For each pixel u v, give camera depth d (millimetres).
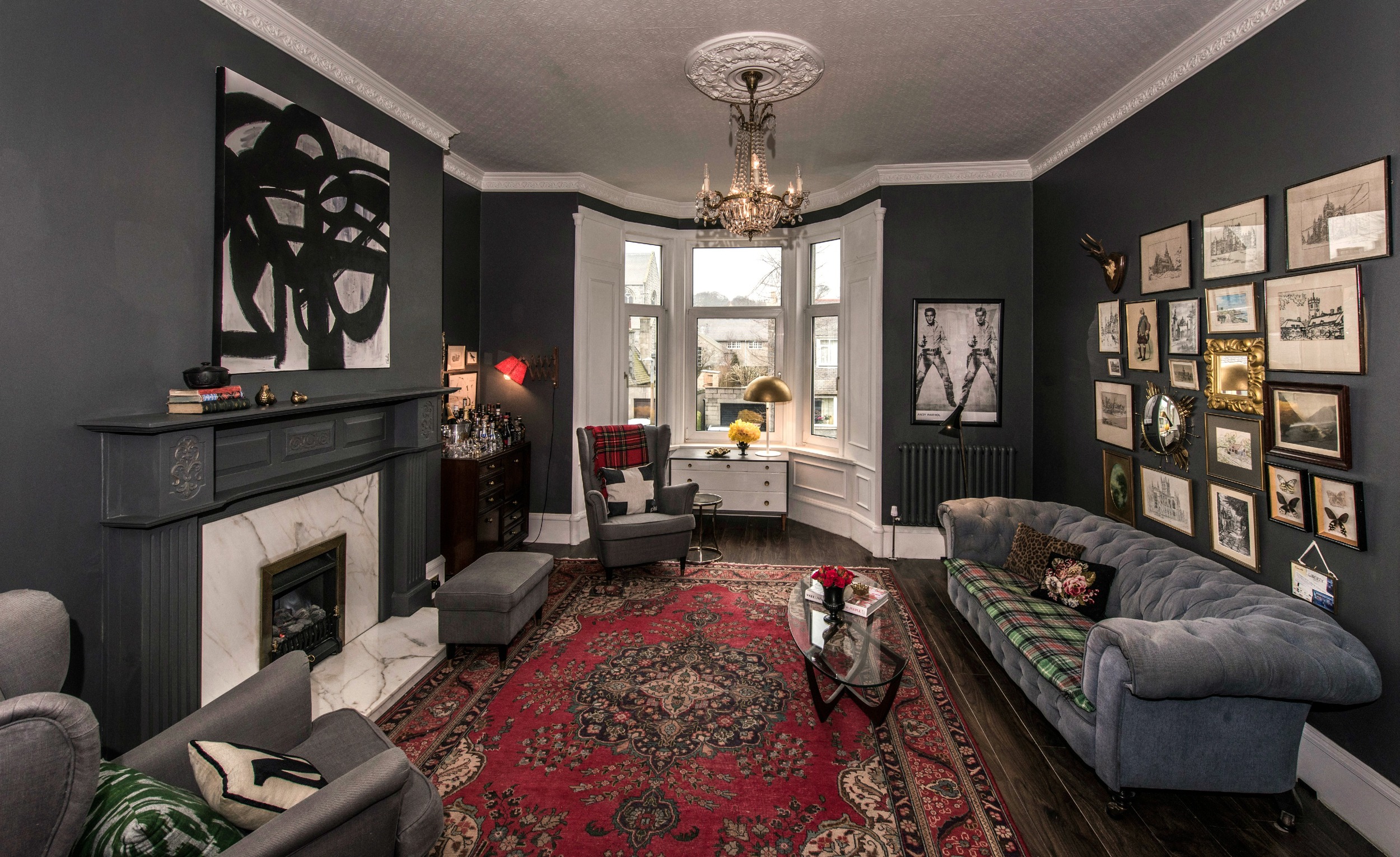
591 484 4762
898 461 5133
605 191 5594
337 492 3180
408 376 3770
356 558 3363
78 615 2020
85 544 2031
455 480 4359
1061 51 3109
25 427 1864
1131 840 2084
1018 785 2352
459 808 2189
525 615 3354
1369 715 2148
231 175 2488
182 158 2336
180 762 1567
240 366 2545
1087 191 4066
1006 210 4926
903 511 5102
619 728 2686
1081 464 4199
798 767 2441
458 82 3494
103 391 2076
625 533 4379
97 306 2053
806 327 6152
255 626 2637
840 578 2809
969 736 2666
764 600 4129
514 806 2205
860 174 5191
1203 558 2850
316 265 2963
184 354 2357
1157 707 2137
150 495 2086
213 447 2299
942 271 5016
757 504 5977
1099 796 2299
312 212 2932
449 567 4395
